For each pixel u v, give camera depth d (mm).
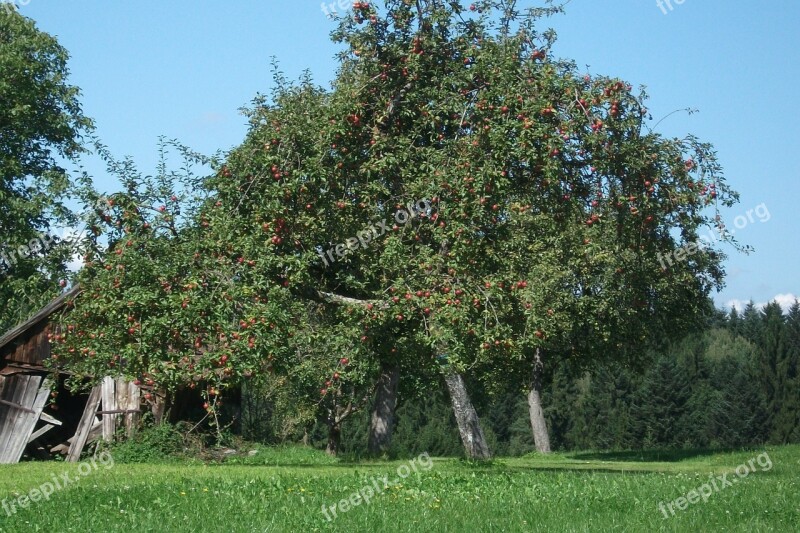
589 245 28016
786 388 67438
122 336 14891
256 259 15594
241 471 15977
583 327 37812
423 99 17234
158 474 15016
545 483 14125
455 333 15680
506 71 15781
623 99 15164
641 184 15422
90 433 23625
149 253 15648
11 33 31531
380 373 24000
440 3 17297
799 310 84000
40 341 24703
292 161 16594
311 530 9766
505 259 16859
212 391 14797
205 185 16844
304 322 16156
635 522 10555
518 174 16109
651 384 71062
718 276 35562
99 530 9719
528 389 41000
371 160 16531
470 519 10500
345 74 17969
